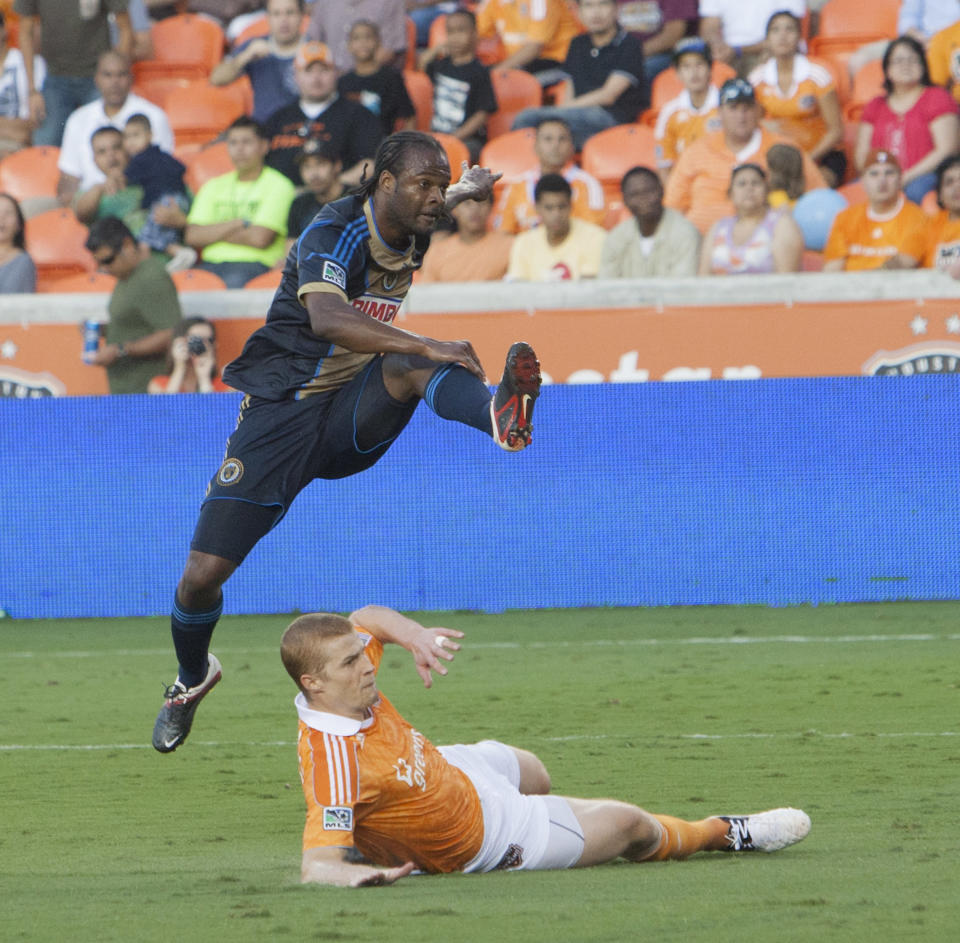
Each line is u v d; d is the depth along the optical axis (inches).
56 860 608.4
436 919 456.4
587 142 1908.2
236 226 1797.5
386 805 529.0
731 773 782.5
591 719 979.9
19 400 1615.4
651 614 1521.9
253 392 650.2
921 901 473.4
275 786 790.5
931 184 1756.9
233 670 1255.5
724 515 1565.0
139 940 443.2
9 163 2049.7
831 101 1856.5
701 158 1780.3
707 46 2004.2
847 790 726.5
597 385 1565.0
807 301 1553.9
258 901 493.4
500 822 542.9
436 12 2167.8
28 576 1625.2
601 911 465.7
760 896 486.0
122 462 1611.7
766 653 1259.8
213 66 2196.1
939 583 1546.5
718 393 1556.3
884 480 1546.5
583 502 1573.6
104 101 1993.1
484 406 568.1
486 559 1581.0
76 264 1910.7
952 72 1870.1
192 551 656.4
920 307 1541.6
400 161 609.3
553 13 2095.2
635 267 1675.7
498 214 1843.0
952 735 882.8
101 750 915.4
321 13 2027.6
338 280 601.3
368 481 1585.9
